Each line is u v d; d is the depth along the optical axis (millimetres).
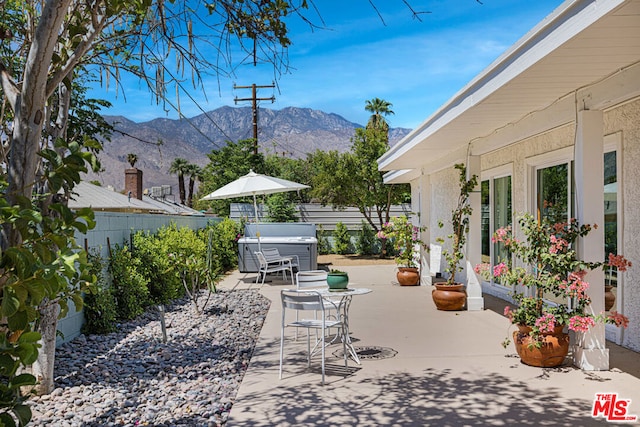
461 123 7184
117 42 4250
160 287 9695
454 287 9070
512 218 9562
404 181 17828
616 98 4785
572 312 5402
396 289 11945
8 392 1950
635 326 6105
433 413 4219
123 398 4766
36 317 2102
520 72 4668
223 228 16797
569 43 3943
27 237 2084
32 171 2523
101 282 7367
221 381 5305
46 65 2523
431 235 15711
